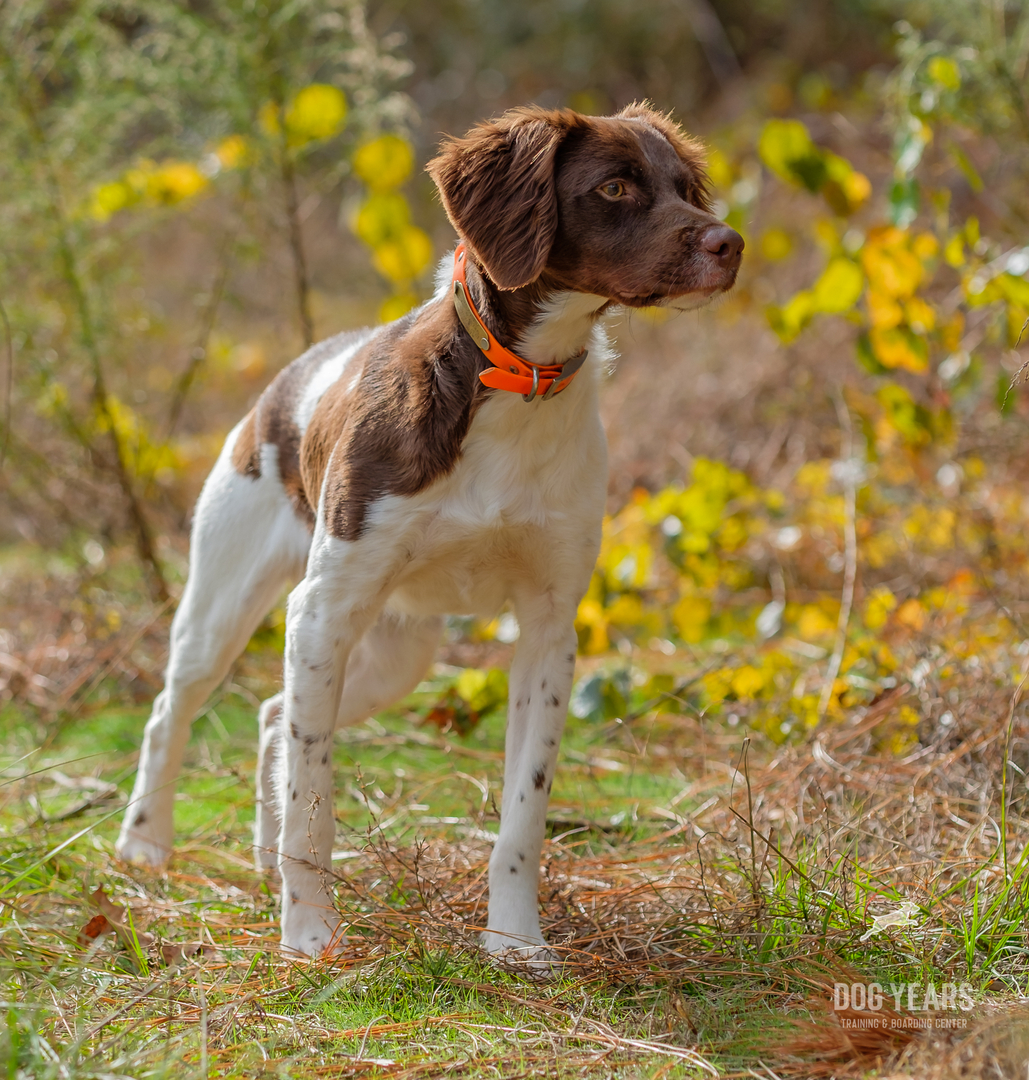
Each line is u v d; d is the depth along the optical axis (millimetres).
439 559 3420
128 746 5121
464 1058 2629
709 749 4723
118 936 3236
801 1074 2521
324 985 3006
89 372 6484
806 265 9336
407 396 3262
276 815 3934
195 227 7492
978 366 6004
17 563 7527
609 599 5516
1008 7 7051
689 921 3188
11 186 6133
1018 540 5926
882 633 5148
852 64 14492
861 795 3992
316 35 7008
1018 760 3973
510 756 3469
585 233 3143
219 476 4066
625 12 16219
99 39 6391
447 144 3250
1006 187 8070
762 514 6875
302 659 3324
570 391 3338
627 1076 2545
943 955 3000
